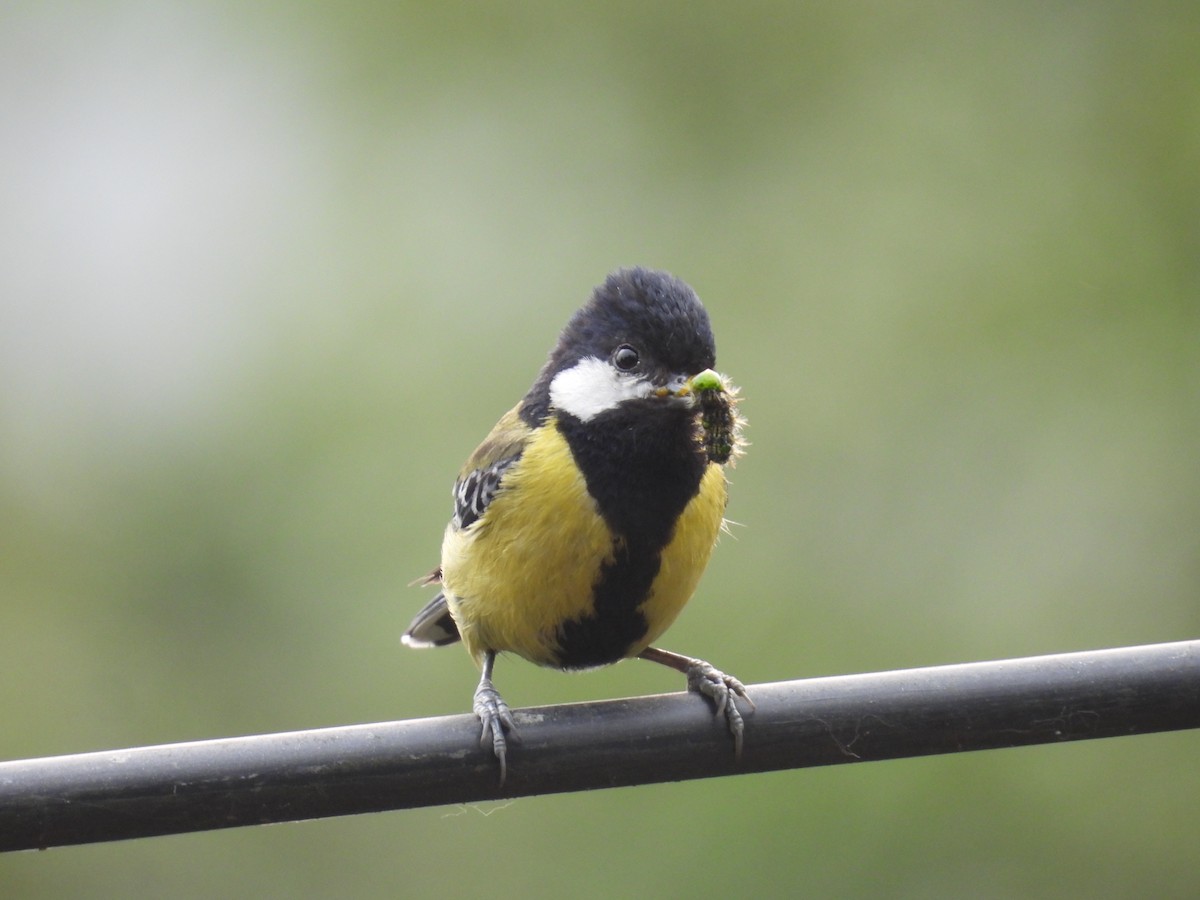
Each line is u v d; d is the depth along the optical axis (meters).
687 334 6.59
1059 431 12.93
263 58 14.67
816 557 12.66
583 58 14.56
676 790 11.65
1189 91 13.66
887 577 12.59
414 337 13.58
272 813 5.26
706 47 14.39
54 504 13.07
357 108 14.48
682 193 14.09
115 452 13.23
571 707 5.64
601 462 6.54
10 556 12.90
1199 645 5.53
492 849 11.59
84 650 12.62
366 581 12.49
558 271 13.84
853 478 12.88
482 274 13.85
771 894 11.37
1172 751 11.63
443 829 11.66
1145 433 12.86
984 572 12.60
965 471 12.88
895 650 12.32
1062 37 14.03
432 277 13.84
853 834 11.55
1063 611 12.44
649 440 6.54
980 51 14.14
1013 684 5.52
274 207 14.22
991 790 11.68
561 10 14.61
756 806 11.58
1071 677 5.47
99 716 12.43
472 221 14.09
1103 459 12.80
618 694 11.89
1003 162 13.77
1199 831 11.41
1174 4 13.84
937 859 11.52
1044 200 13.59
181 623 12.69
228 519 12.88
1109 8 13.96
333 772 5.33
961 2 14.23
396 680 12.12
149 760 5.17
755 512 12.77
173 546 12.86
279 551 12.70
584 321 6.88
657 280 6.74
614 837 11.55
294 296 13.81
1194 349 13.05
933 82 14.09
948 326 13.27
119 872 11.80
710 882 11.38
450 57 14.56
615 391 6.58
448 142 14.38
